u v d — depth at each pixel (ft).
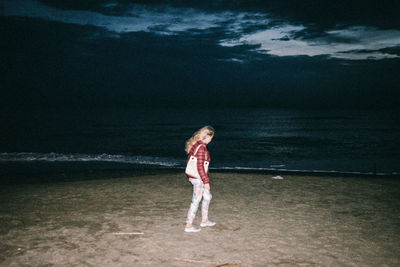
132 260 10.80
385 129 187.32
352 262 10.75
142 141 105.09
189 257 11.09
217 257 11.10
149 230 14.06
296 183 26.73
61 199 20.43
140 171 38.11
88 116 362.12
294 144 99.96
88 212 17.19
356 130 179.11
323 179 28.76
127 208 18.11
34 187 24.95
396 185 26.03
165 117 385.91
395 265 10.53
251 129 193.06
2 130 144.56
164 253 11.44
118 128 177.58
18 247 11.98
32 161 55.16
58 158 59.67
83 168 48.60
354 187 25.09
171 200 20.22
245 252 11.57
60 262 10.61
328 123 273.54
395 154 74.90
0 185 26.78
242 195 21.93
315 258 11.07
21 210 17.58
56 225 14.79
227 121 313.94
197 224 15.05
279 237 13.26
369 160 64.34
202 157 13.12
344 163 59.98
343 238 13.23
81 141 101.71
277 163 59.98
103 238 13.00
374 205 19.24
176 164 53.98
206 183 13.11
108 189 23.90
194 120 318.24
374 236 13.51
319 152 78.59
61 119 277.64
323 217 16.47
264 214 16.97
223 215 16.69
